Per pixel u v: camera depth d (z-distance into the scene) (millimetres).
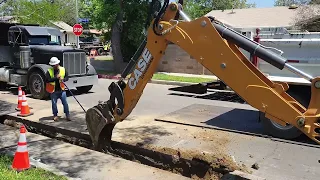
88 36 45906
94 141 5895
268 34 7449
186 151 5855
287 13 26234
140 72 5012
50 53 11422
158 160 5918
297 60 7016
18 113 8617
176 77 16984
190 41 4305
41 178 4488
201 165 5484
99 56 34906
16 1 19016
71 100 10969
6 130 7273
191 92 13273
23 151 4871
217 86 13633
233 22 26938
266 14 27016
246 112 9008
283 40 7133
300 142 6484
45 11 20141
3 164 4996
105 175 4957
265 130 6930
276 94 3764
